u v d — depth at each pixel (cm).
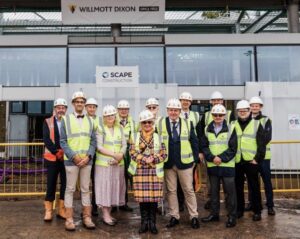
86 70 1040
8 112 1566
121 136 564
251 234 500
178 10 1222
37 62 1039
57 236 498
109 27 1361
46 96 1018
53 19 1315
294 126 1013
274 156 1002
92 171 596
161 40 1056
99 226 546
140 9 1055
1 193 739
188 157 534
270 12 1284
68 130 524
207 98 1029
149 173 508
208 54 1055
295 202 722
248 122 573
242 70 1052
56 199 680
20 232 516
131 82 1007
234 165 545
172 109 538
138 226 546
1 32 1389
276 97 1023
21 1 1155
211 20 1354
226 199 545
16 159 945
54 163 568
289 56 1059
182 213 621
